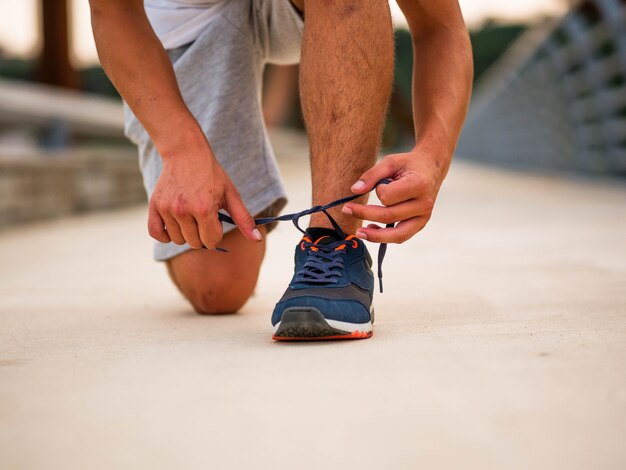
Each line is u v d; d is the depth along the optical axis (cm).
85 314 191
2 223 470
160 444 86
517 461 78
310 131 144
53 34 855
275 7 184
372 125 141
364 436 86
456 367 114
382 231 128
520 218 469
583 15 873
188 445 85
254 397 102
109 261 321
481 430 87
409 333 144
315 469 78
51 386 111
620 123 840
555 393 99
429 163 132
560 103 1001
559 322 151
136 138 190
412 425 89
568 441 83
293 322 134
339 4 138
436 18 152
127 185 655
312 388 105
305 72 142
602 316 157
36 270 296
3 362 130
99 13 143
